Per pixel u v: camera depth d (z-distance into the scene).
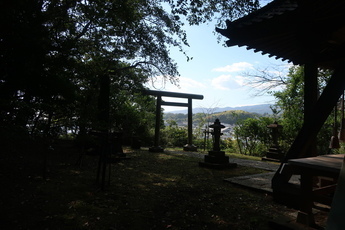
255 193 4.53
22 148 6.37
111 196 3.93
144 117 15.88
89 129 5.50
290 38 4.16
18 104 3.16
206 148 15.55
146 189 4.52
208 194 4.39
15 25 3.38
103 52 8.15
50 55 4.18
